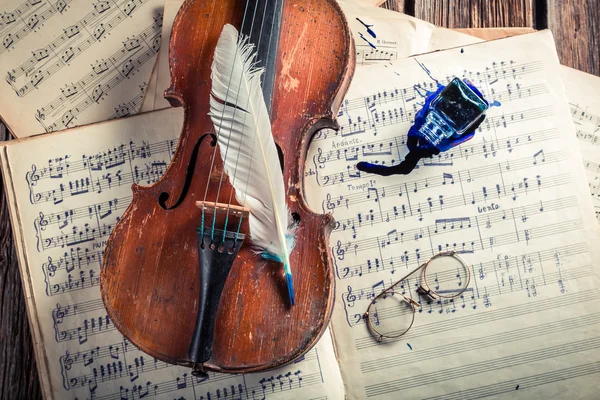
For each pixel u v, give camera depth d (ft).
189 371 2.59
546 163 2.65
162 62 2.72
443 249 2.63
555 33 2.86
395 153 2.66
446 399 2.58
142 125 2.67
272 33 2.36
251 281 2.21
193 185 2.29
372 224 2.64
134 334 2.22
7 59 2.78
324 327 2.21
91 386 2.60
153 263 2.25
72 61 2.78
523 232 2.63
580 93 2.73
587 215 2.63
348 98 2.68
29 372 2.72
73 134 2.67
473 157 2.65
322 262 2.22
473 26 2.86
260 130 2.24
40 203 2.67
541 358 2.59
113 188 2.67
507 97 2.67
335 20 2.42
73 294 2.64
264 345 2.19
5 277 2.74
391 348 2.59
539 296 2.61
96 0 2.79
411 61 2.68
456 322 2.60
